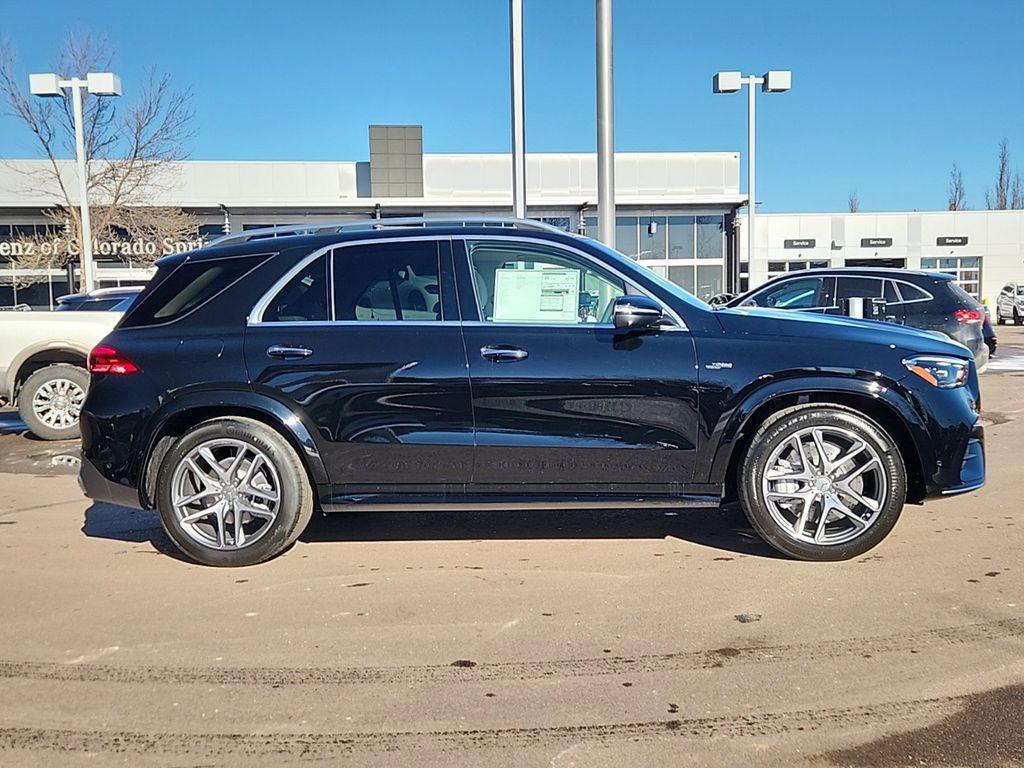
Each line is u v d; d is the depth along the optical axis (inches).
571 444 175.0
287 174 1235.9
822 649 135.7
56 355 363.9
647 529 208.1
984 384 501.7
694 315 178.1
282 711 118.8
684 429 174.2
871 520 174.6
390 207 1233.4
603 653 135.9
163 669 132.5
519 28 375.6
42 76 730.8
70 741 111.7
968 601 154.8
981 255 1612.9
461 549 193.9
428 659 134.8
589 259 180.9
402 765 105.1
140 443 180.2
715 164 1280.8
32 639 144.6
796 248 1594.5
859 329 179.2
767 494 176.4
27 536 210.4
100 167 1021.2
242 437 178.1
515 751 107.8
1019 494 233.9
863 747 107.5
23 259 1091.9
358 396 175.9
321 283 182.9
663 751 107.3
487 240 183.2
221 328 181.3
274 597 163.8
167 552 195.5
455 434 175.8
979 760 104.3
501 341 175.5
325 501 180.5
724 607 154.2
